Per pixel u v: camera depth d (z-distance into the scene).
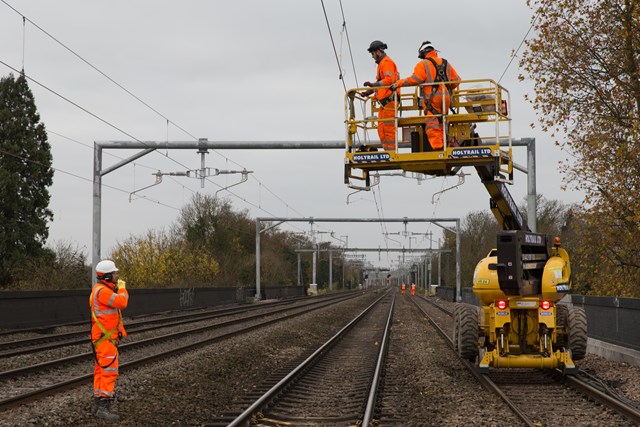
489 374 14.85
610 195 22.36
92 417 10.02
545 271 13.27
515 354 13.48
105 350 10.10
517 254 13.05
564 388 12.89
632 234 22.06
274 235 101.50
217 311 40.19
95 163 25.52
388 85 13.34
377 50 13.64
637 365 14.66
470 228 78.06
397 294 99.56
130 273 51.84
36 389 12.25
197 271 56.81
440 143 13.05
